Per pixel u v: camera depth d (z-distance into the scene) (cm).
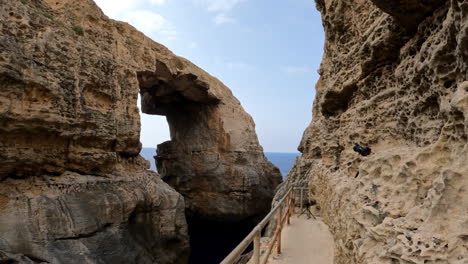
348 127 652
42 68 1060
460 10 222
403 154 322
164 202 1551
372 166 382
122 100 1506
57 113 1092
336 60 746
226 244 2569
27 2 1107
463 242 183
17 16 1014
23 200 969
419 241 208
